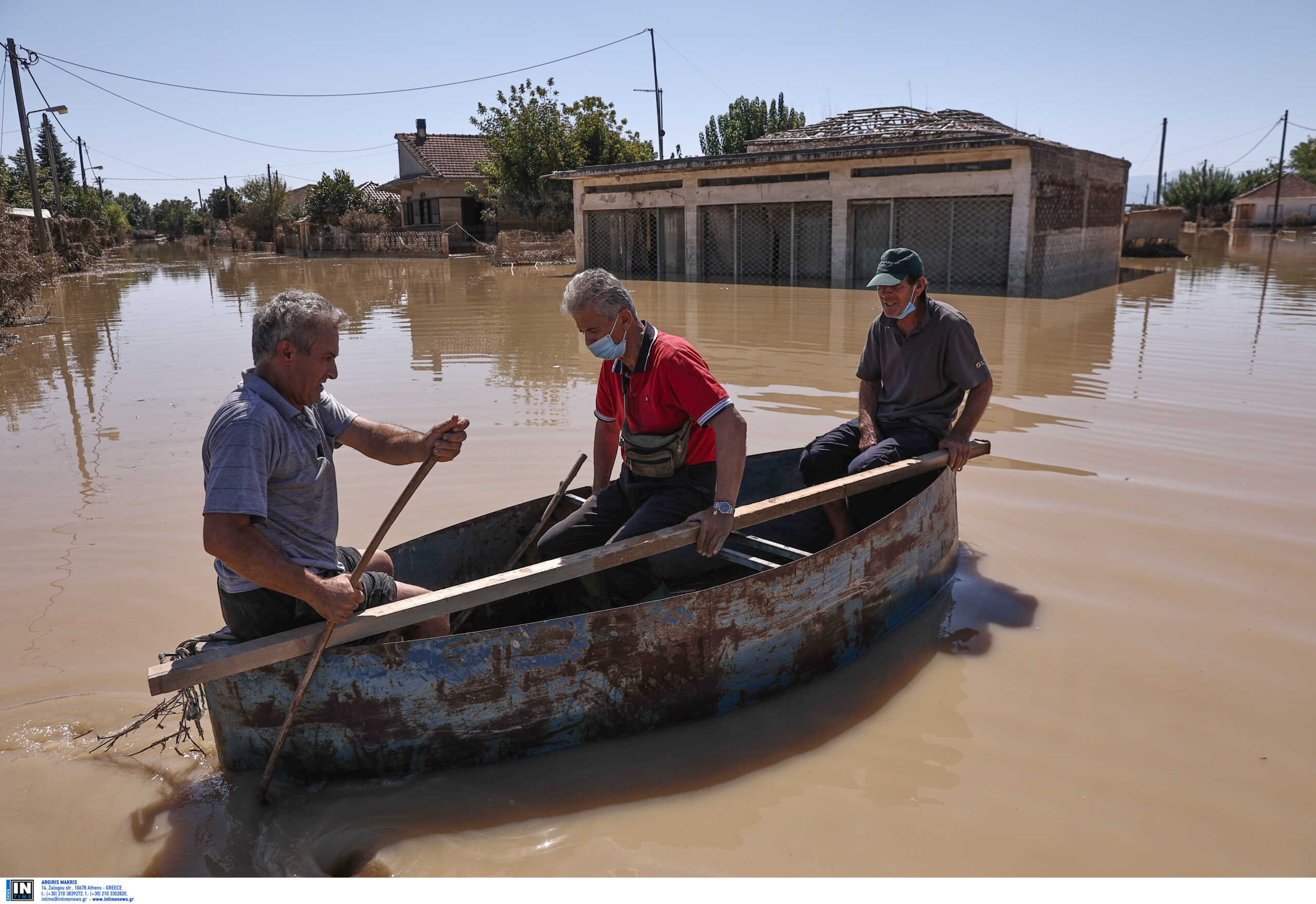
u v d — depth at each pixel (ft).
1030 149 53.88
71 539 16.22
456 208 137.69
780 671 11.41
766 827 8.98
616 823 9.07
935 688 11.45
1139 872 8.22
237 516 8.65
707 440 12.57
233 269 109.50
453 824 9.08
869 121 74.69
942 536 13.99
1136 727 10.47
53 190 126.62
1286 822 8.87
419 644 9.34
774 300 54.54
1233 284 63.41
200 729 10.14
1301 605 13.15
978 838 8.73
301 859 8.62
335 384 29.43
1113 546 15.38
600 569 10.52
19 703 11.09
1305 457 20.02
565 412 24.84
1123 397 26.14
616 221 80.48
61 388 30.30
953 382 14.92
